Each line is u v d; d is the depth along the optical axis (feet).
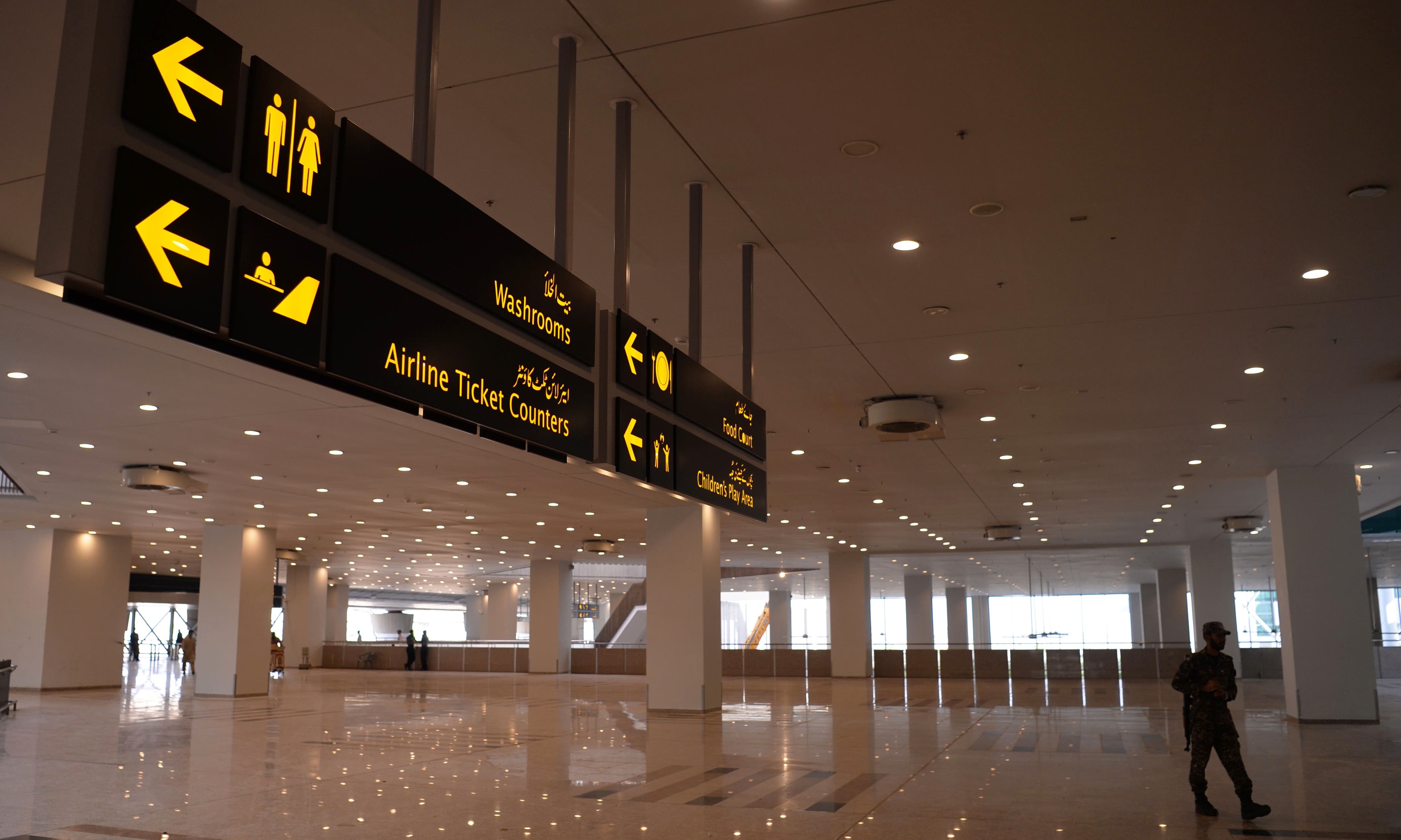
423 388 17.30
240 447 63.72
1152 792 37.63
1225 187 30.19
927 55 23.24
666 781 40.60
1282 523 75.66
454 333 18.30
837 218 32.50
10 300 34.76
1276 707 83.61
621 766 45.27
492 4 21.18
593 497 85.46
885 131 26.81
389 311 16.60
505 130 26.61
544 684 123.75
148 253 12.29
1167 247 34.83
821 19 21.84
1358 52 23.07
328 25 21.89
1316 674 70.85
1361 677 70.28
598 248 35.04
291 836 30.07
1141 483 87.76
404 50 22.82
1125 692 103.35
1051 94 24.97
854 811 33.63
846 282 38.50
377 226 16.48
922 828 30.71
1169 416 60.90
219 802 35.96
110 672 110.93
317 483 78.23
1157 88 24.63
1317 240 34.22
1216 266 36.68
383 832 30.60
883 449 71.77
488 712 77.05
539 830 30.68
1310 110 25.71
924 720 69.51
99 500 87.15
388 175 16.88
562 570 160.56
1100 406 58.44
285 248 14.48
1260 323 43.21
